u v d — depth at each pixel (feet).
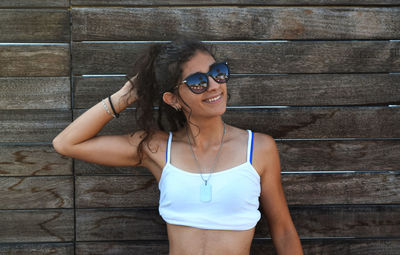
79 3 5.83
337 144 6.12
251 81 6.00
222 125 5.05
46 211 6.24
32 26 5.88
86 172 6.19
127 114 6.05
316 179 6.18
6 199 6.18
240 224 4.60
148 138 5.03
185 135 5.10
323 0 5.85
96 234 6.28
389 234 6.26
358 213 6.23
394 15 5.87
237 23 5.89
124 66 5.95
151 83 5.08
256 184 4.73
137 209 6.27
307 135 6.10
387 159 6.13
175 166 4.85
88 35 5.89
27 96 6.00
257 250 6.28
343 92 6.01
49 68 5.97
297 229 6.26
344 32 5.91
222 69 4.52
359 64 5.95
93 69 5.96
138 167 6.19
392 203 6.23
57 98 6.03
